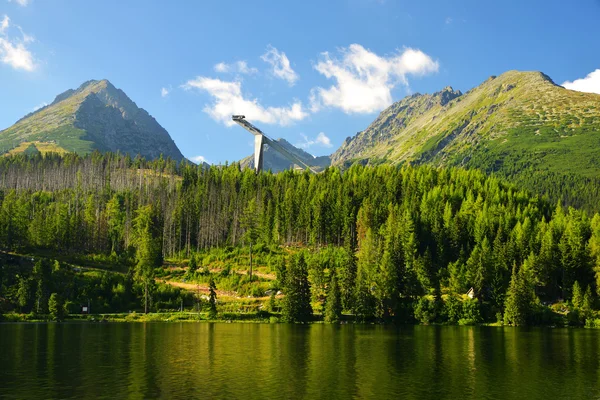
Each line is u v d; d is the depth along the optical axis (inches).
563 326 5802.2
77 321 5846.5
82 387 2682.1
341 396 2551.7
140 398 2476.6
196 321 6018.7
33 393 2556.6
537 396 2605.8
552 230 7258.9
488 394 2630.4
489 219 7839.6
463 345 4242.1
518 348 4089.6
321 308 6412.4
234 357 3607.3
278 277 6825.8
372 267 6619.1
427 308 6028.5
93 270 7180.1
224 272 7411.4
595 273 6530.5
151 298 6481.3
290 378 2942.9
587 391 2704.2
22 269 6643.7
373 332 5128.0
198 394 2564.0
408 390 2687.0
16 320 5777.6
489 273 6382.9
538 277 6584.6
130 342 4274.1
